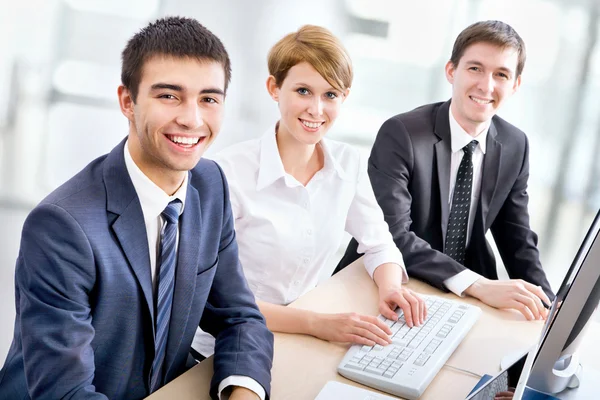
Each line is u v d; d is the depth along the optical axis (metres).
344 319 1.40
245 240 1.73
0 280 3.14
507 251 2.20
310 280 1.86
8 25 3.98
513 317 1.59
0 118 3.93
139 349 1.19
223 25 4.40
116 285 1.12
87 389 1.06
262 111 4.39
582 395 1.12
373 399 1.16
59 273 1.06
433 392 1.22
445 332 1.43
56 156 3.88
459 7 4.16
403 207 2.04
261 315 1.36
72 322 1.06
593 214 3.96
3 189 3.67
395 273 1.71
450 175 2.14
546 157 4.00
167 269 1.20
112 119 4.10
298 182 1.72
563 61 3.96
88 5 4.11
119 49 4.17
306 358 1.32
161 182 1.17
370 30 4.31
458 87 2.10
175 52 1.09
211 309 1.36
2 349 2.81
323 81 1.65
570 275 1.05
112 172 1.14
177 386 1.19
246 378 1.16
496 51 2.04
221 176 1.36
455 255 2.16
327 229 1.80
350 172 1.86
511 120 4.05
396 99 4.33
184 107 1.10
